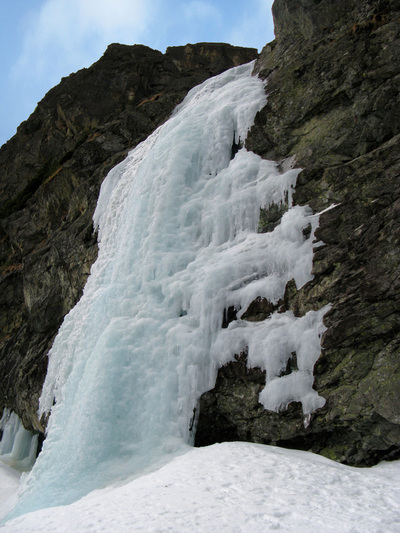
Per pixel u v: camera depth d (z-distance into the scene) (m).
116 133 17.80
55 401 11.99
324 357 7.63
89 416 8.60
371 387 7.04
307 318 7.95
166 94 19.22
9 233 21.19
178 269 10.16
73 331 12.37
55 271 15.59
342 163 9.40
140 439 8.34
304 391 7.62
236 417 8.28
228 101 12.27
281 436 7.75
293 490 5.71
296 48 12.21
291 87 11.11
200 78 21.06
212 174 11.59
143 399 8.63
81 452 8.34
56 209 18.52
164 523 5.00
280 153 10.64
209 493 5.79
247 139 11.33
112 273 11.77
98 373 8.98
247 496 5.61
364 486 5.86
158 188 11.73
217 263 9.41
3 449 15.60
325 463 6.91
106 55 22.77
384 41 9.74
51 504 7.65
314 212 8.94
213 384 8.55
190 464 6.96
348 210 8.32
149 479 6.75
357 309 7.53
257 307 8.67
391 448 7.00
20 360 15.85
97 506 5.93
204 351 8.73
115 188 14.22
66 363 11.83
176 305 9.60
